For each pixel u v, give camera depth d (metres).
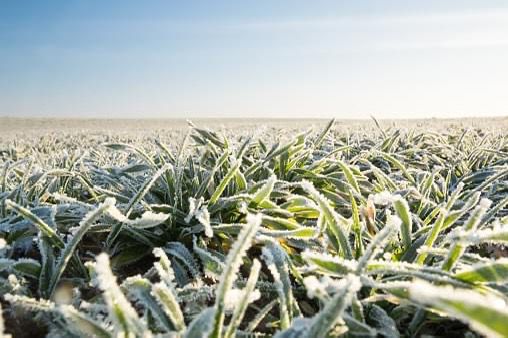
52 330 1.40
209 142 2.99
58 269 1.65
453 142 7.02
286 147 3.04
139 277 1.50
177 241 2.25
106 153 6.61
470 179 3.76
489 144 5.74
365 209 2.15
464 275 1.32
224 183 2.33
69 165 3.35
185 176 2.76
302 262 2.03
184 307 1.70
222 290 1.06
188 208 2.41
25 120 52.38
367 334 1.27
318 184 3.30
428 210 2.75
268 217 2.18
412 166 4.62
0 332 1.12
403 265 1.41
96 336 1.22
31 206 2.46
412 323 1.47
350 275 1.09
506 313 0.71
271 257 1.50
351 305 1.39
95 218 1.69
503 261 1.25
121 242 2.18
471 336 1.46
